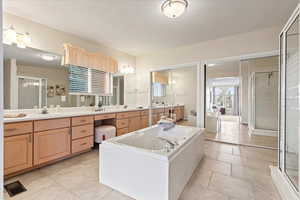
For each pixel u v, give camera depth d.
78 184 1.68
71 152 2.38
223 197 1.47
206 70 3.53
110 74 3.77
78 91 3.07
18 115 2.02
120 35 3.00
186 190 1.58
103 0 1.92
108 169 1.65
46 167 2.08
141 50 4.01
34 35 2.42
